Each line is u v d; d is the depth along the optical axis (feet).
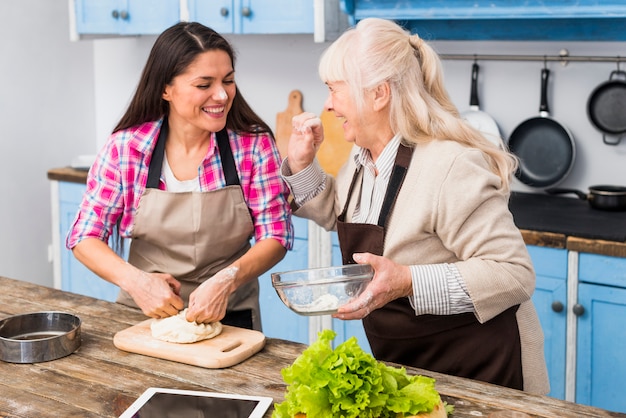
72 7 13.08
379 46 6.08
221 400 5.37
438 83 6.37
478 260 5.98
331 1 11.03
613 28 10.14
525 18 10.38
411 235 6.14
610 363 9.15
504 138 11.06
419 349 6.61
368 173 6.61
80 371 5.92
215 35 6.98
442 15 9.93
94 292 13.35
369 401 4.61
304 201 7.07
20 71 13.70
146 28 12.43
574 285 9.22
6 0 13.35
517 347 6.48
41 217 14.39
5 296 7.61
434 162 6.07
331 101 6.29
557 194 10.93
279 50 12.75
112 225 7.52
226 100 6.89
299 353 6.26
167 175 7.43
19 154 13.88
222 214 7.40
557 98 10.69
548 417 5.09
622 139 10.37
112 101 14.73
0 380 5.78
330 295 5.75
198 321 6.40
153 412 5.19
